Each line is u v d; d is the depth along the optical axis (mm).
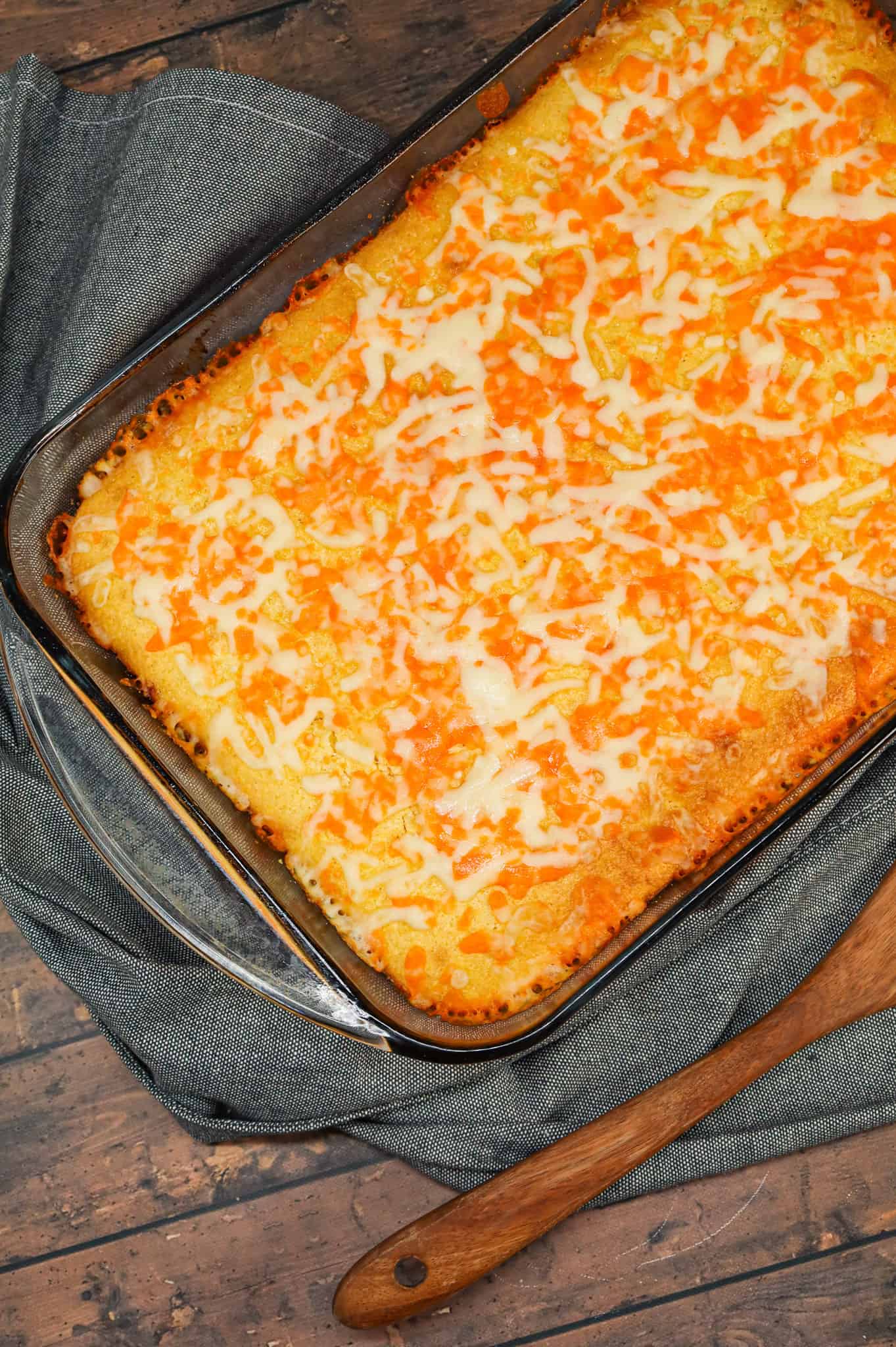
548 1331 645
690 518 600
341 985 581
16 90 663
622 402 605
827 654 600
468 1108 642
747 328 606
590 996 593
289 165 659
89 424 608
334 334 614
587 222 610
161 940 652
